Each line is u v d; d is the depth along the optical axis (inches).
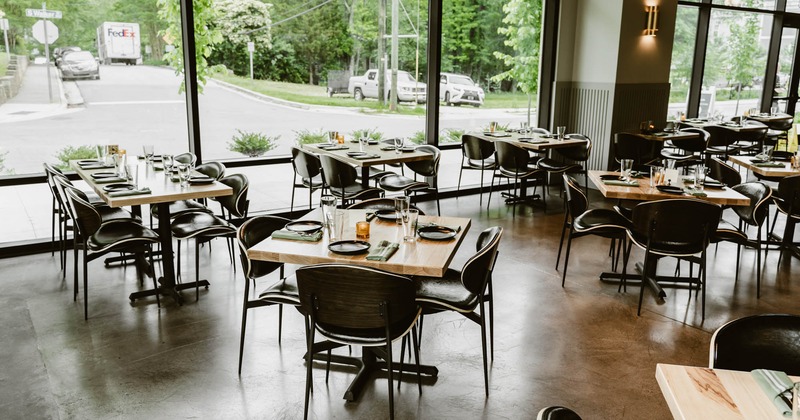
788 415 63.7
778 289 196.7
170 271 181.8
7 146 217.9
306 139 279.4
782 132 418.3
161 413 121.0
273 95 266.5
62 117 226.2
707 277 207.5
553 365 142.8
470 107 323.9
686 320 169.9
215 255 222.4
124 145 240.1
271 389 130.9
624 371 140.3
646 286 195.8
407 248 124.3
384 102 297.0
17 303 175.8
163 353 146.4
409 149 252.2
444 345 152.8
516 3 326.0
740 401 67.4
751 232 265.6
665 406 125.7
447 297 127.8
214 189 173.0
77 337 154.5
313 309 110.6
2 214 220.4
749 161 243.3
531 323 166.2
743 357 81.4
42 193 226.7
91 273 201.9
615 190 183.9
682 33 398.0
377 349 138.2
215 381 133.6
